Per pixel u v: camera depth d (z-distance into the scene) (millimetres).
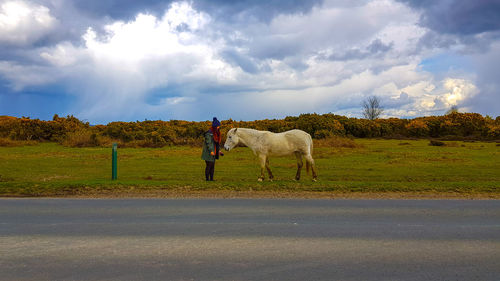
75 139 32656
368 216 6738
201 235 5426
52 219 6449
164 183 10594
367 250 4742
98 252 4641
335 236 5398
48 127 38594
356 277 3842
